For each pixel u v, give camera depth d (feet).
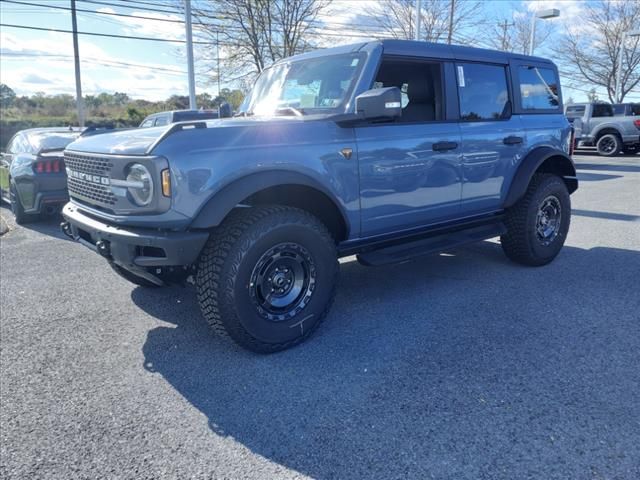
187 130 9.65
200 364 10.55
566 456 7.40
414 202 13.02
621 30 101.24
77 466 7.41
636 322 12.19
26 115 139.74
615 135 63.00
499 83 15.17
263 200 11.42
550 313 12.85
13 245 21.85
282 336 10.85
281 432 8.16
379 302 13.98
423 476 7.07
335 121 11.30
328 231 11.49
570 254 18.71
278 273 10.78
